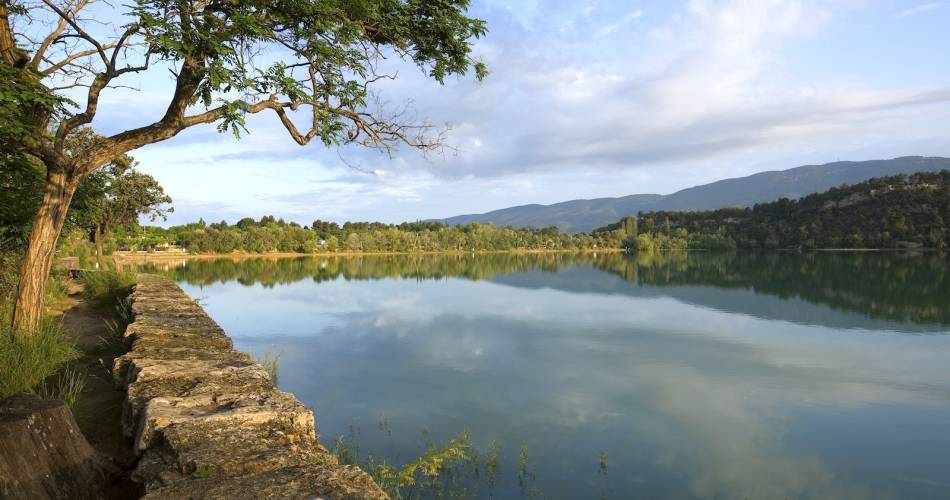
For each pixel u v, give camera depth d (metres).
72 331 8.62
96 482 3.28
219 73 6.03
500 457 7.98
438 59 8.88
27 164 8.33
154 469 3.09
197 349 5.92
